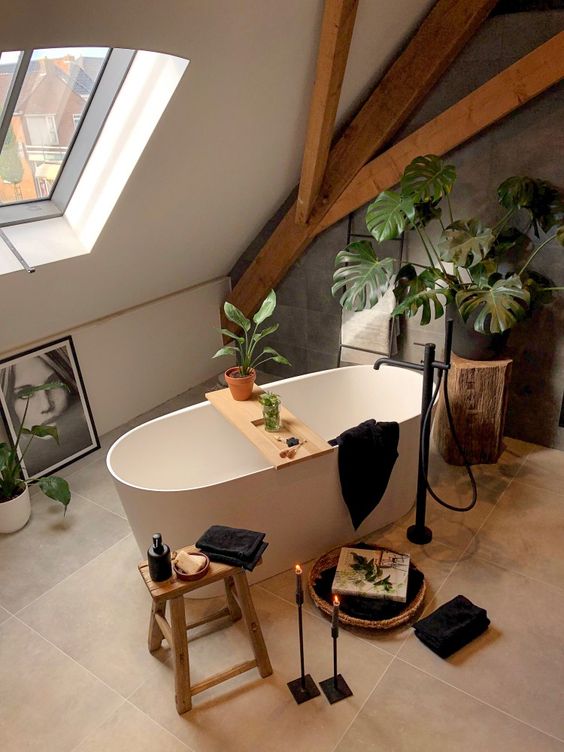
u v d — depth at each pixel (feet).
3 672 8.18
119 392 14.08
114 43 6.97
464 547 9.86
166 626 7.76
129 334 13.92
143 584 9.53
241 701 7.63
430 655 8.10
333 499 9.39
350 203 12.81
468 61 10.75
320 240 13.99
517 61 10.13
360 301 11.18
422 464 9.44
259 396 10.38
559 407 12.02
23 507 10.83
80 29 6.49
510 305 10.03
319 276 14.43
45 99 8.68
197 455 10.98
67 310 12.10
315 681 7.81
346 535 9.94
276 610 8.90
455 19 10.32
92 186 10.14
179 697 7.42
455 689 7.65
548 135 10.46
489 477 11.57
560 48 9.63
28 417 12.02
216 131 9.93
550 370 11.85
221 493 8.45
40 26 6.18
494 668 7.90
